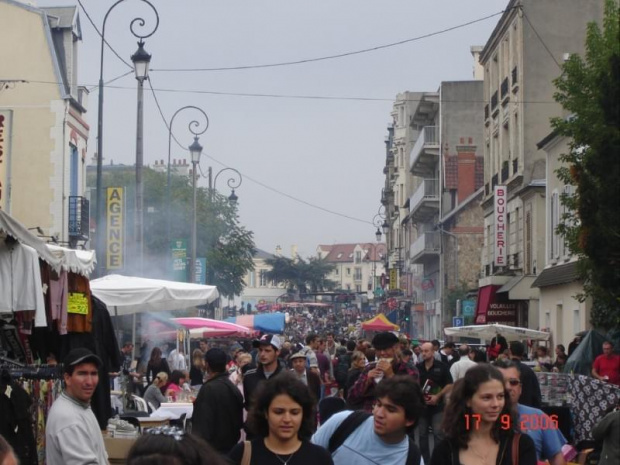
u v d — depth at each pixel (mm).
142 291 18016
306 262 187000
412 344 37844
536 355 31250
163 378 19062
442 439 7117
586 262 22438
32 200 37094
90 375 8250
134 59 27781
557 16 44406
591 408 13703
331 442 7613
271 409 6949
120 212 34844
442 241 61688
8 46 37469
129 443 11102
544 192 41875
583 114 23109
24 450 9312
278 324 41781
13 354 12461
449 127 69188
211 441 10484
